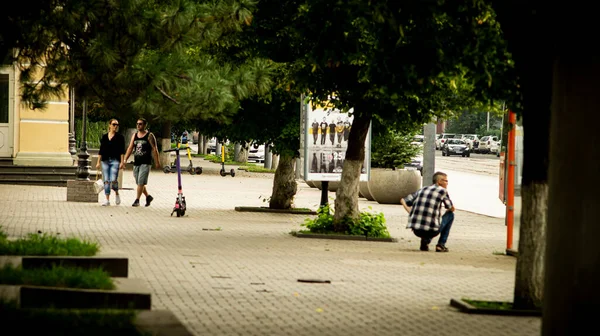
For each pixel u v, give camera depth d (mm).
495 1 15617
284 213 35906
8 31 20328
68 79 22000
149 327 11875
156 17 21531
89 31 21609
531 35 15445
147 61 21797
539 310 15406
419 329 13328
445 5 17438
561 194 10461
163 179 55344
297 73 26734
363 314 14422
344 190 28297
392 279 18922
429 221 25391
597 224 9883
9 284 13602
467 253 25453
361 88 26406
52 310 12242
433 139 41938
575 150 10258
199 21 21844
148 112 21672
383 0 17406
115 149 34312
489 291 17844
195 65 22594
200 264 19609
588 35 10188
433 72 18344
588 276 9945
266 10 27547
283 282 17656
